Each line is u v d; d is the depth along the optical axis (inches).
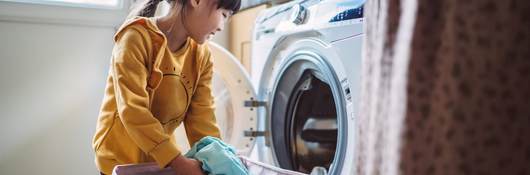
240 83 65.6
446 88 20.0
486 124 20.0
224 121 65.5
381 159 22.4
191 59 52.4
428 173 20.2
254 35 70.3
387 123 21.9
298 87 60.3
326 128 59.5
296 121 62.4
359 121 26.0
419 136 20.4
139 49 45.0
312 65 55.6
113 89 48.6
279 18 63.0
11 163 75.0
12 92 74.8
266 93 66.9
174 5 49.5
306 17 56.0
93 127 79.7
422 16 20.6
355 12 46.3
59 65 77.4
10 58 74.4
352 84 46.6
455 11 20.1
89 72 79.2
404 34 21.3
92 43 79.3
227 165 43.8
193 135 53.4
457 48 19.9
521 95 20.3
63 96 77.7
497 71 20.0
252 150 66.5
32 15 74.8
